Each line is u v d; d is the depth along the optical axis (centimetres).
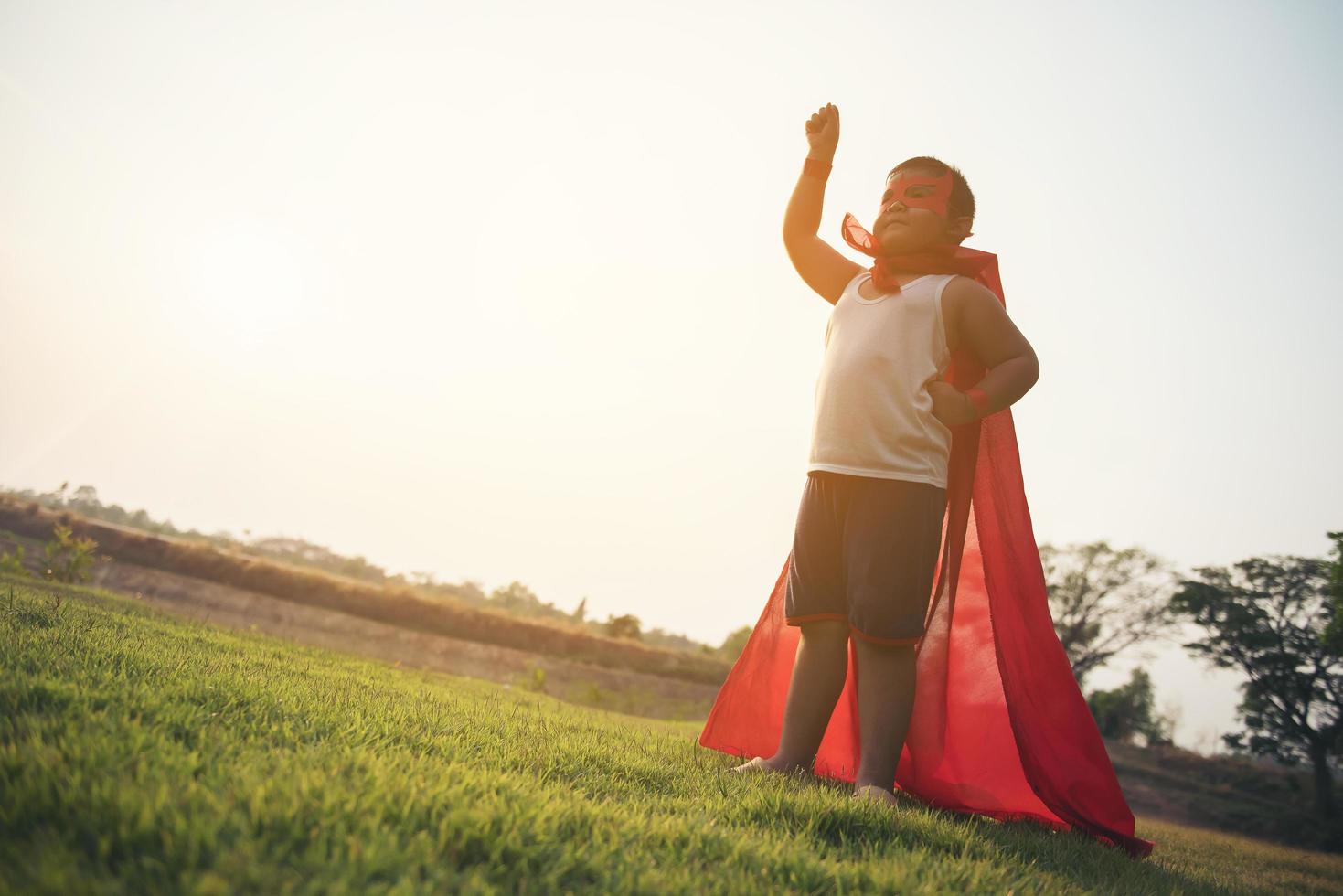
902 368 280
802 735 281
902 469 273
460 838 120
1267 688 3459
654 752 294
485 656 2608
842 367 288
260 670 299
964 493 313
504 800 141
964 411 276
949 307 290
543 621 3338
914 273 302
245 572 2627
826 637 285
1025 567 304
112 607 485
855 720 328
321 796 120
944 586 321
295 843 106
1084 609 4003
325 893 91
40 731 134
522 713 367
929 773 307
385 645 2330
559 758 221
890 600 266
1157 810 3125
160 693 186
